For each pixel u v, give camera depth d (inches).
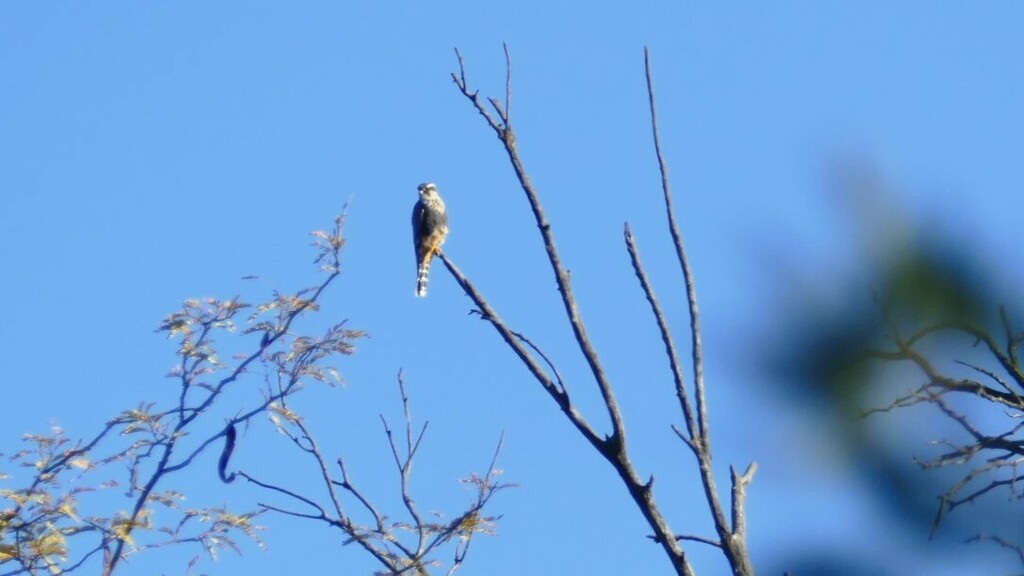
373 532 575.8
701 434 405.1
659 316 417.1
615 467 410.3
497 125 439.8
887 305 393.7
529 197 432.8
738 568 388.2
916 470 413.1
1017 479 423.5
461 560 579.8
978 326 397.1
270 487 579.2
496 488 593.0
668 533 399.5
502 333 430.0
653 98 439.2
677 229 428.5
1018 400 432.1
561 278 424.8
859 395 400.8
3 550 601.3
